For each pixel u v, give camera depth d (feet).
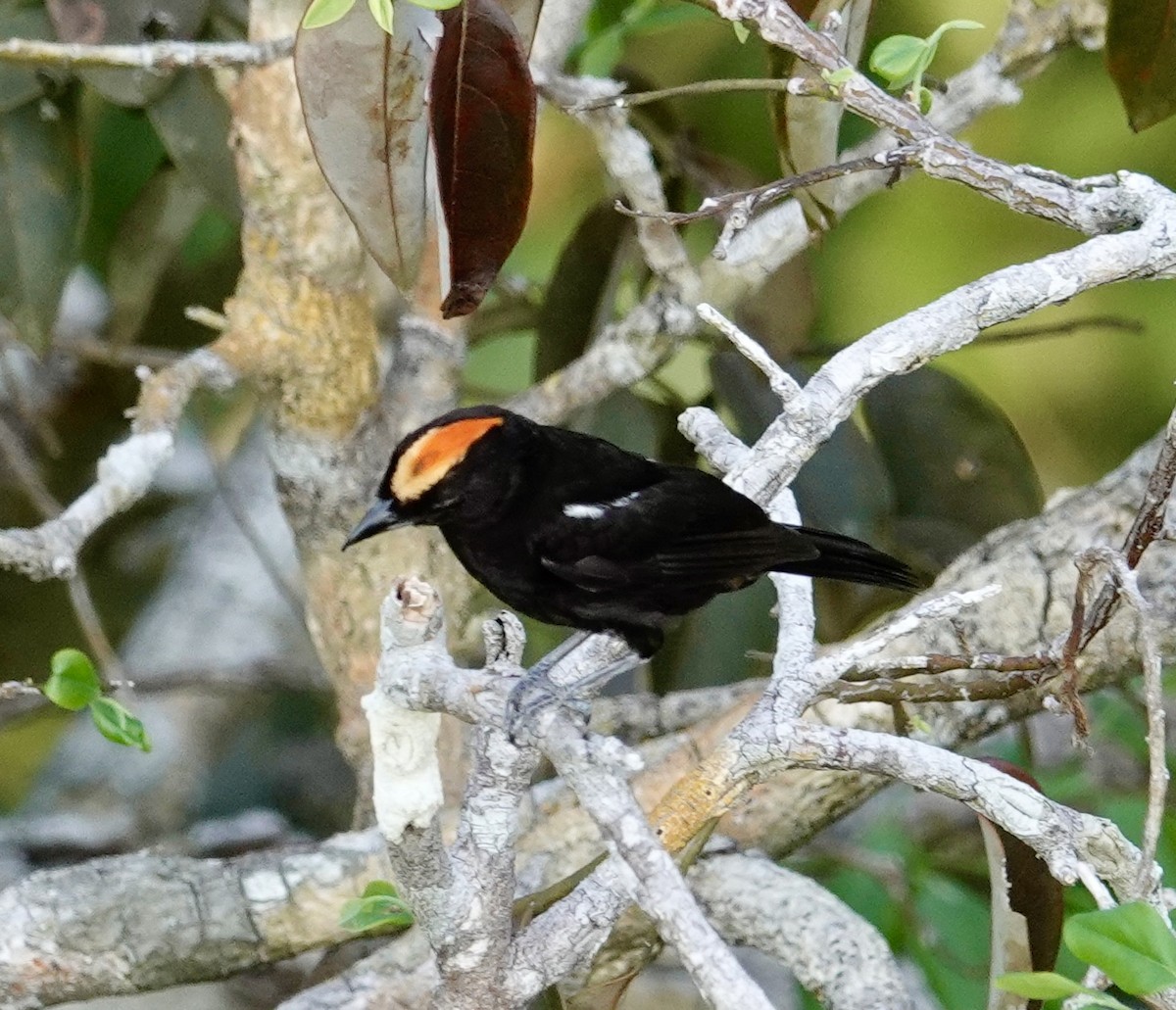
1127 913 18.66
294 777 20.11
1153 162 20.10
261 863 19.38
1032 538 19.40
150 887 19.34
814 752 18.84
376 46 18.98
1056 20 19.42
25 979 19.30
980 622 19.38
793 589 19.02
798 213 19.58
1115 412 20.29
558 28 19.49
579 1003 19.19
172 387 19.31
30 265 19.56
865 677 19.03
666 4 19.71
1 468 20.03
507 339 20.31
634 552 19.16
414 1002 19.29
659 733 19.54
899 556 19.69
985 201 20.13
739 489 18.92
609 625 19.21
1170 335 20.25
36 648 20.01
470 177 18.98
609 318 19.70
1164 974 18.65
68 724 20.17
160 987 19.35
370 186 19.04
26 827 20.07
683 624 19.61
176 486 20.18
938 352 18.92
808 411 18.92
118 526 20.11
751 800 19.39
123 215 19.75
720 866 19.33
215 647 20.18
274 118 19.43
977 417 19.70
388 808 18.75
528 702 19.13
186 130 19.53
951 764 18.83
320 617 19.60
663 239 19.49
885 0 19.97
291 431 19.54
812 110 19.16
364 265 19.51
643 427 19.66
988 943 19.58
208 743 20.13
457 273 19.01
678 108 19.88
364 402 19.56
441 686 18.72
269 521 20.22
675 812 18.84
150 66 19.17
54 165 19.56
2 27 19.52
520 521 19.16
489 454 19.15
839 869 19.67
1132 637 19.34
